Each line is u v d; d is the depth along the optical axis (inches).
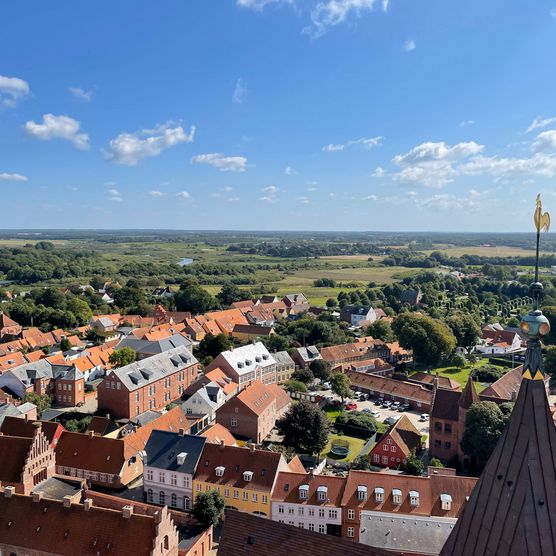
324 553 1376.7
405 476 2906.0
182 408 4783.5
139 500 3373.5
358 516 2849.4
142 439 3747.5
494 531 726.5
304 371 6190.9
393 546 2372.0
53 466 3125.0
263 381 6043.3
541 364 761.0
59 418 4810.5
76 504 2404.0
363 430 4707.2
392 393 5693.9
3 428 3671.3
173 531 2410.2
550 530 681.6
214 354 6988.2
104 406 4982.8
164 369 5565.9
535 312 775.1
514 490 722.2
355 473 2979.8
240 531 1478.8
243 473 3159.5
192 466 3289.9
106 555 2241.6
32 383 5290.4
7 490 2492.6
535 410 743.1
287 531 1444.4
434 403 4197.8
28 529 2379.4
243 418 4375.0
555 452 722.8
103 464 3486.7
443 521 2544.3
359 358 7209.6
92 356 6363.2
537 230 829.2
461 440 3934.5
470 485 2817.4
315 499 2967.5
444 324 7696.9
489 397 4626.0
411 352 7770.7
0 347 6948.8
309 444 4047.7
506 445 760.3
